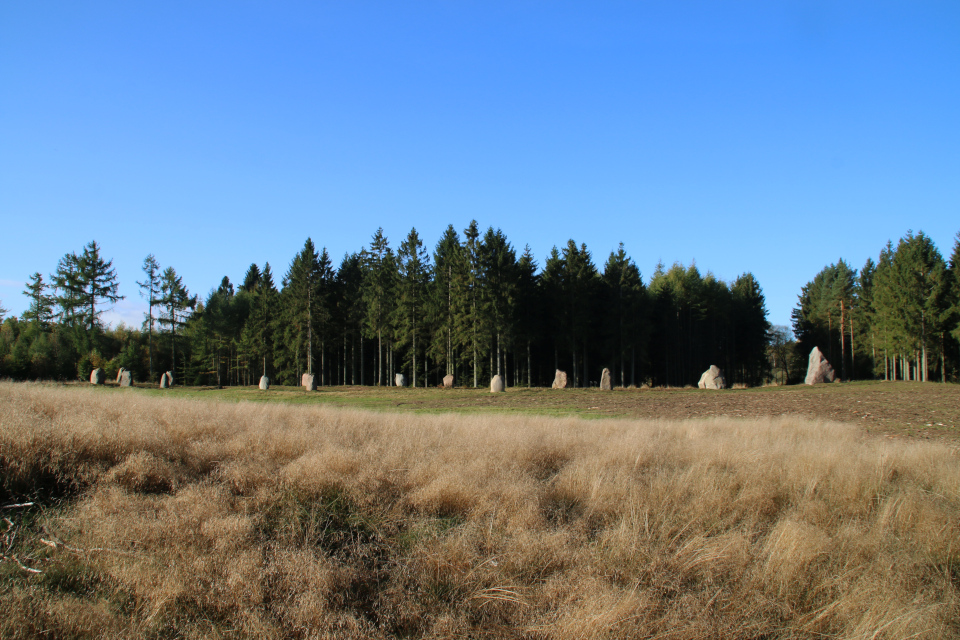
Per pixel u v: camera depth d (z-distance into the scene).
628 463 8.33
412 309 50.31
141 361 57.19
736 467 8.37
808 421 15.91
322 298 51.81
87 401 11.87
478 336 44.53
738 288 68.44
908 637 4.34
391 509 6.19
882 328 51.19
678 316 59.53
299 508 5.93
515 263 49.09
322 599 4.36
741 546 5.60
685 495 6.93
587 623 4.24
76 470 6.26
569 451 9.29
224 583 4.48
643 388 38.44
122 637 3.82
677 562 5.33
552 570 5.20
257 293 69.56
